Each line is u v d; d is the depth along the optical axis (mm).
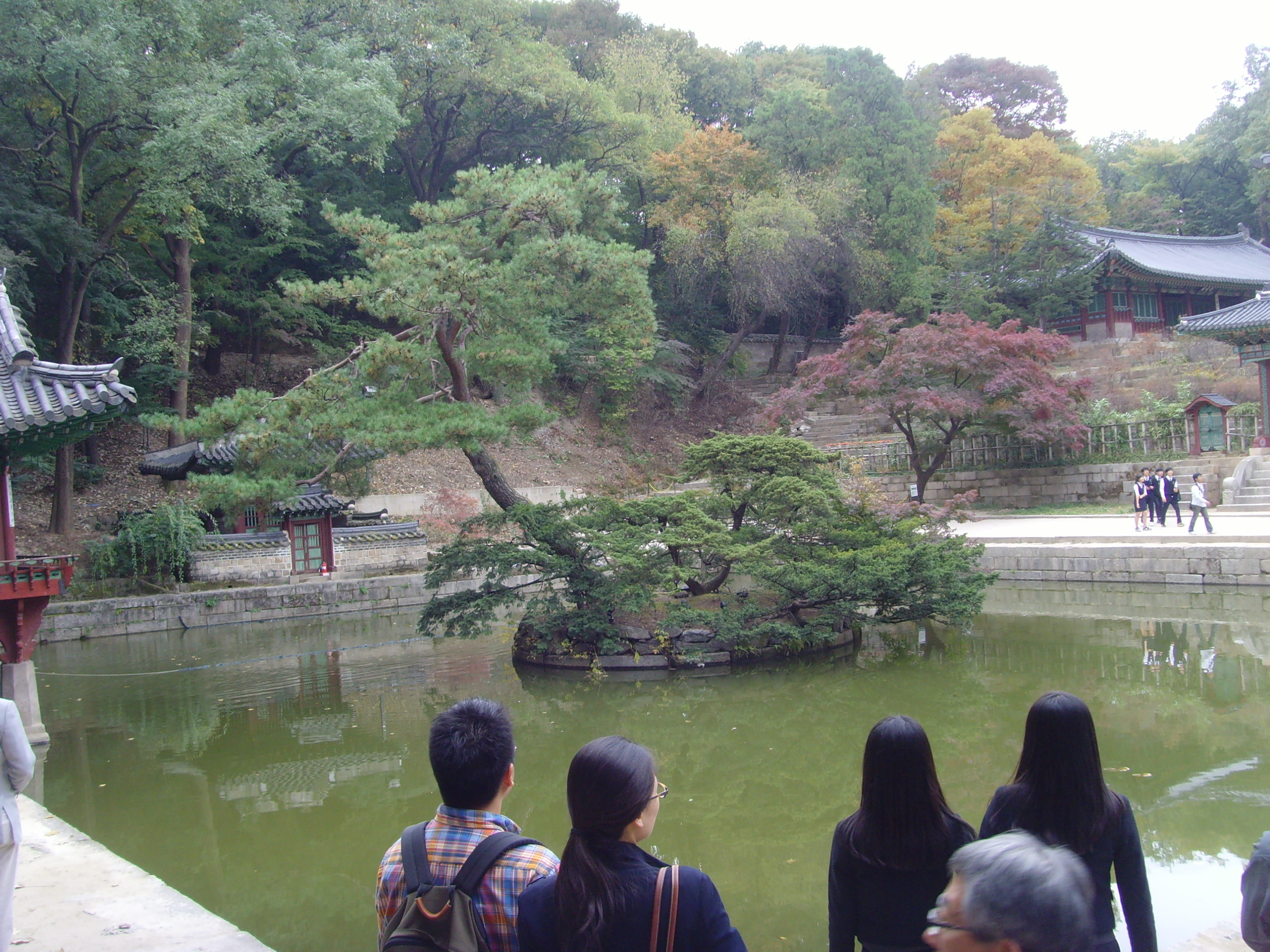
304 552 24297
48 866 5969
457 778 3051
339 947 6605
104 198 25172
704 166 38281
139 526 22266
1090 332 43000
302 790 10172
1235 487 25906
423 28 31516
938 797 3207
